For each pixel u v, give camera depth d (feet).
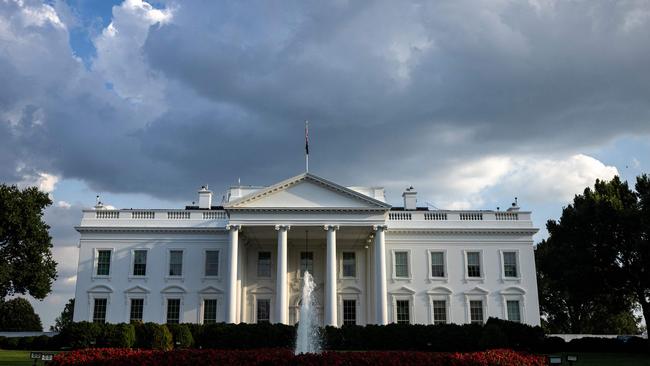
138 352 83.71
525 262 180.86
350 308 180.75
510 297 178.09
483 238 182.80
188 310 175.52
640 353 149.79
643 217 158.51
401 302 177.78
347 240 183.93
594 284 166.71
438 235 182.39
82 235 180.34
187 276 178.09
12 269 172.55
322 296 181.57
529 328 139.33
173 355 74.79
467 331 141.18
